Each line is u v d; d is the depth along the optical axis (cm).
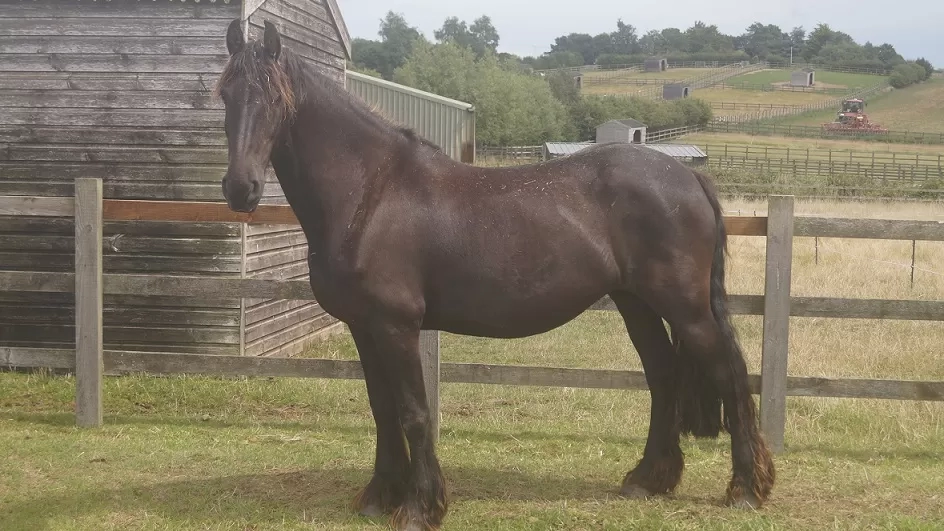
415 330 386
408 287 382
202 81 726
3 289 581
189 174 736
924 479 468
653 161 406
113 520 414
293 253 884
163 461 503
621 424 596
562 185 402
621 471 491
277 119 365
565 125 6241
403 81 5491
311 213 391
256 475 482
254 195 354
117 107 741
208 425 591
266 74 360
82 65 740
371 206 383
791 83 10944
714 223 412
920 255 1434
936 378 701
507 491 456
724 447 538
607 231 401
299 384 704
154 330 751
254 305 772
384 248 380
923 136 7212
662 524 401
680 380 441
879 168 4216
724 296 418
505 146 5225
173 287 574
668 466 445
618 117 6619
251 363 578
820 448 534
